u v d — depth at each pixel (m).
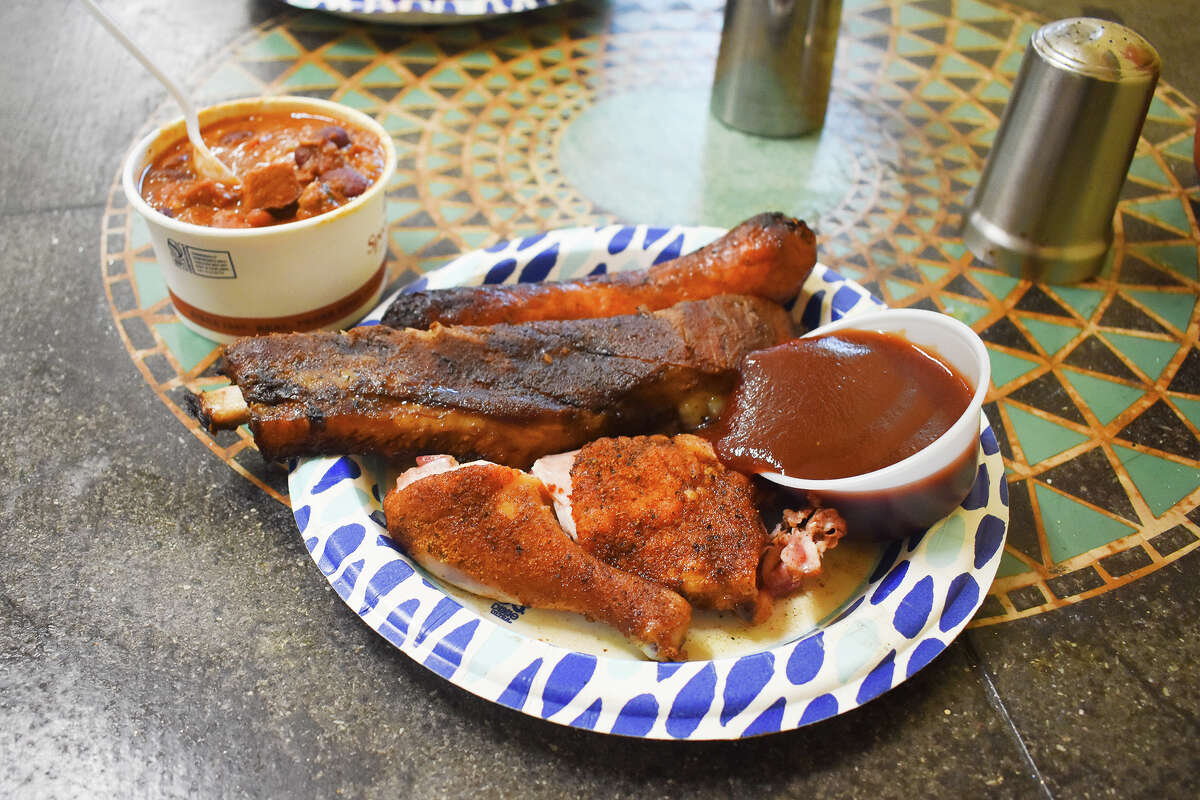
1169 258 0.50
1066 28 0.45
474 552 0.34
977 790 0.31
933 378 0.36
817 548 0.34
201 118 0.44
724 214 0.52
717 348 0.38
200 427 0.41
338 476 0.36
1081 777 0.32
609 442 0.36
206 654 0.34
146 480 0.39
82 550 0.37
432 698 0.33
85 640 0.34
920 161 0.56
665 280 0.41
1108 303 0.47
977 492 0.36
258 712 0.33
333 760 0.32
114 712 0.33
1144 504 0.39
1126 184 0.54
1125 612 0.36
